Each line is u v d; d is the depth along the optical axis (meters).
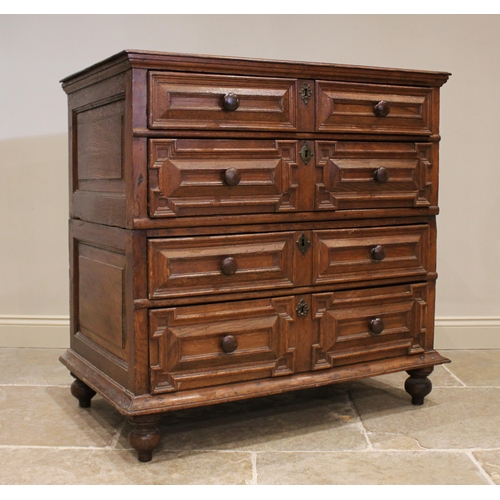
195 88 1.89
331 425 2.23
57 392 2.51
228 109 1.91
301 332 2.13
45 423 2.22
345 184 2.14
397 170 2.24
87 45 2.92
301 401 2.46
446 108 3.05
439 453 2.01
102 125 2.07
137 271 1.88
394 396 2.52
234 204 1.97
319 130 2.08
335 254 2.17
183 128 1.88
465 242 3.12
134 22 2.92
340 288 2.19
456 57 3.03
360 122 2.15
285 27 2.97
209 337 1.98
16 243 3.00
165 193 1.87
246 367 2.04
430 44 3.03
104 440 2.09
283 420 2.27
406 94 2.23
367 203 2.20
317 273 2.13
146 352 1.91
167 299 1.92
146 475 1.85
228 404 2.43
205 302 1.97
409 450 2.03
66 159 2.97
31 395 2.48
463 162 3.07
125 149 1.88
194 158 1.91
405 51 3.02
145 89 1.84
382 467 1.91
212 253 1.95
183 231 1.92
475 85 3.05
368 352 2.25
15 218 2.99
